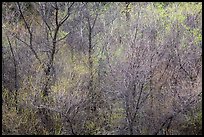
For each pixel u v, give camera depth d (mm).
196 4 17141
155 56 15539
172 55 15977
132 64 15000
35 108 15984
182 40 16234
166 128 16000
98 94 16422
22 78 16766
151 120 15859
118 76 15453
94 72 16547
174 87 15781
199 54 16203
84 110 16281
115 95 15859
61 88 15219
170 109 15578
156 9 16875
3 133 15875
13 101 16266
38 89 15828
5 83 17125
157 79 15766
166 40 16031
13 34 17000
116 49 16250
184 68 16016
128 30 16328
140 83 15070
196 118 16031
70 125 15742
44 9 16094
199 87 15492
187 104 15430
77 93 15477
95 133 15992
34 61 16812
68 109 15266
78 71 16250
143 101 15500
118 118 16047
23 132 15945
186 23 16812
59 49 17078
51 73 16281
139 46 15133
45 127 16078
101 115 16359
